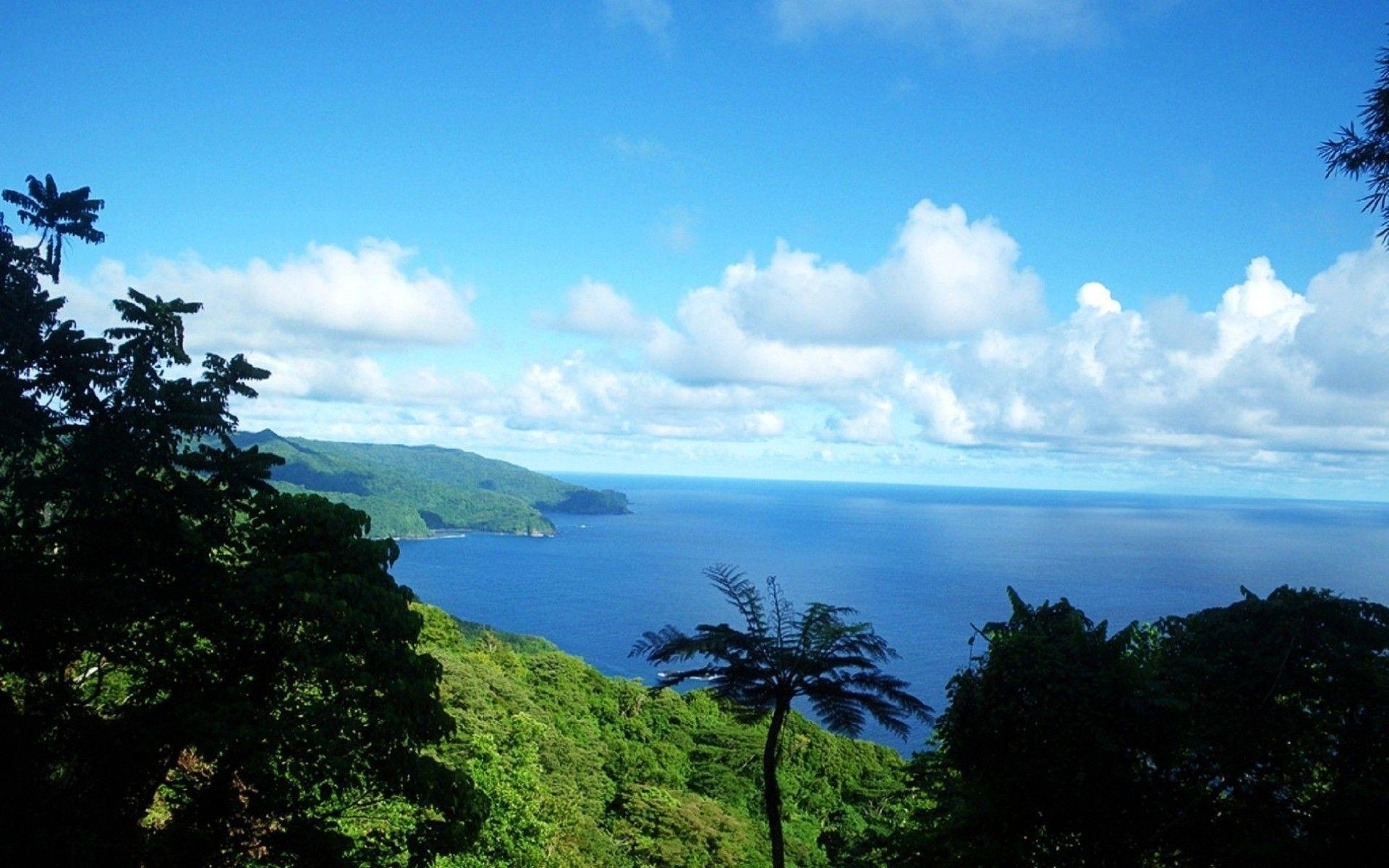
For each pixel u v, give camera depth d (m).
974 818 10.27
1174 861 9.58
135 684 10.19
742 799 40.09
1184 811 9.34
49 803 7.83
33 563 8.39
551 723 36.56
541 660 50.06
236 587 9.25
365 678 9.34
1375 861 8.01
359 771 9.74
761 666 13.39
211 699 9.19
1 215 8.53
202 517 9.29
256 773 8.79
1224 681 9.86
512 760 24.69
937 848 11.00
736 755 42.75
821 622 13.55
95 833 7.91
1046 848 9.88
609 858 28.23
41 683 8.92
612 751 39.97
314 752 8.98
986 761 9.84
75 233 8.82
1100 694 9.24
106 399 8.80
